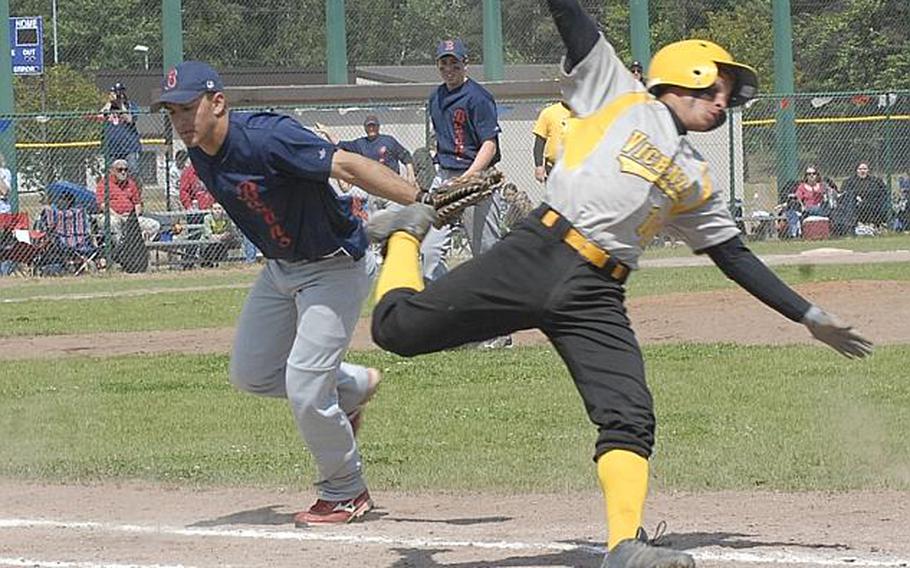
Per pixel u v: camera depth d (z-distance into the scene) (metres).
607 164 13.70
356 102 69.50
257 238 17.09
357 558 16.08
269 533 17.48
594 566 15.48
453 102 33.34
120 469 21.97
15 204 63.50
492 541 16.78
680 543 16.38
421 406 27.33
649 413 13.80
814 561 15.37
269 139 16.20
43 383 31.53
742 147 71.88
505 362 33.06
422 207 14.77
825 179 71.19
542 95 70.50
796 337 35.69
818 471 20.59
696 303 41.78
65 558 16.31
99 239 62.03
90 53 90.94
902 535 16.59
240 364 18.03
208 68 16.19
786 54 76.81
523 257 13.80
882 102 73.25
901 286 43.09
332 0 73.44
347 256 17.22
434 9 85.88
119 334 40.72
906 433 23.36
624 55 86.88
